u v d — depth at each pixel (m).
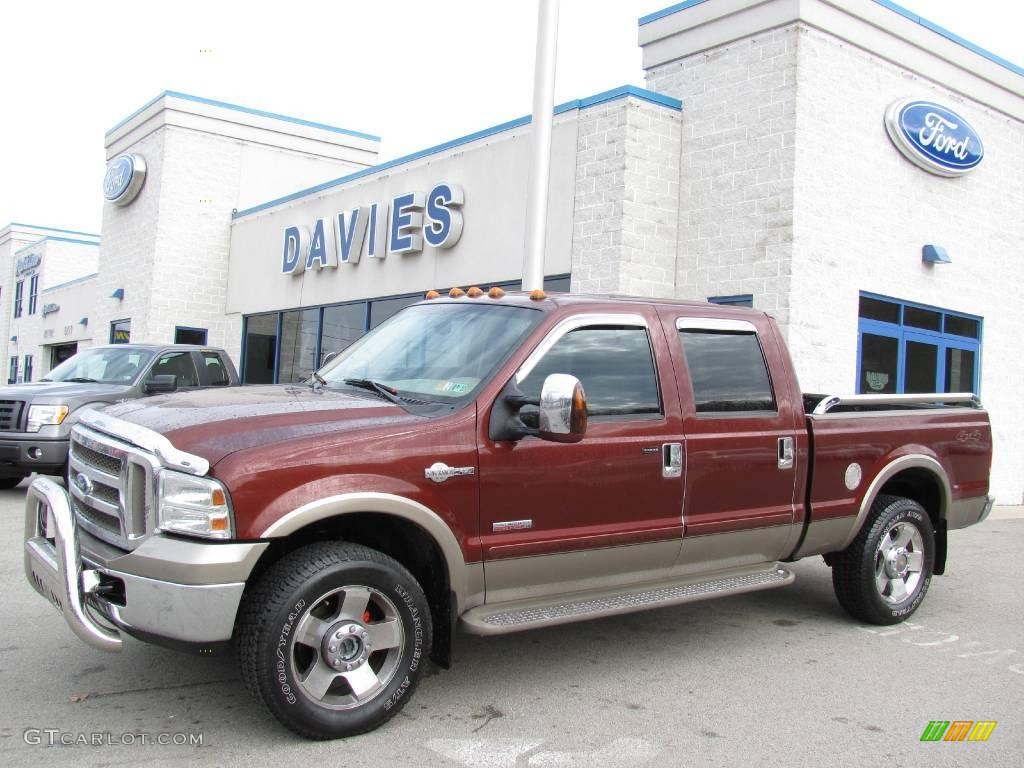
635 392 4.91
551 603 4.60
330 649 3.89
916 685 5.02
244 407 4.19
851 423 5.89
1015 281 14.22
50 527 4.20
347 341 16.52
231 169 21.33
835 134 11.35
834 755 4.03
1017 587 7.66
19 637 5.23
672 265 12.02
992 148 13.75
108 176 22.59
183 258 20.67
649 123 11.77
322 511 3.79
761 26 11.25
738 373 5.40
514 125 13.05
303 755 3.79
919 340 12.64
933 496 6.62
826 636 5.97
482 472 4.26
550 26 9.13
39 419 9.74
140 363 10.82
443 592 4.25
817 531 5.69
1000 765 3.98
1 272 41.09
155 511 3.70
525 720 4.31
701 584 5.16
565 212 12.28
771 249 10.98
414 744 3.97
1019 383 14.31
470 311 5.09
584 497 4.61
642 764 3.86
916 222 12.52
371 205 15.82
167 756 3.74
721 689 4.86
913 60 12.37
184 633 3.62
